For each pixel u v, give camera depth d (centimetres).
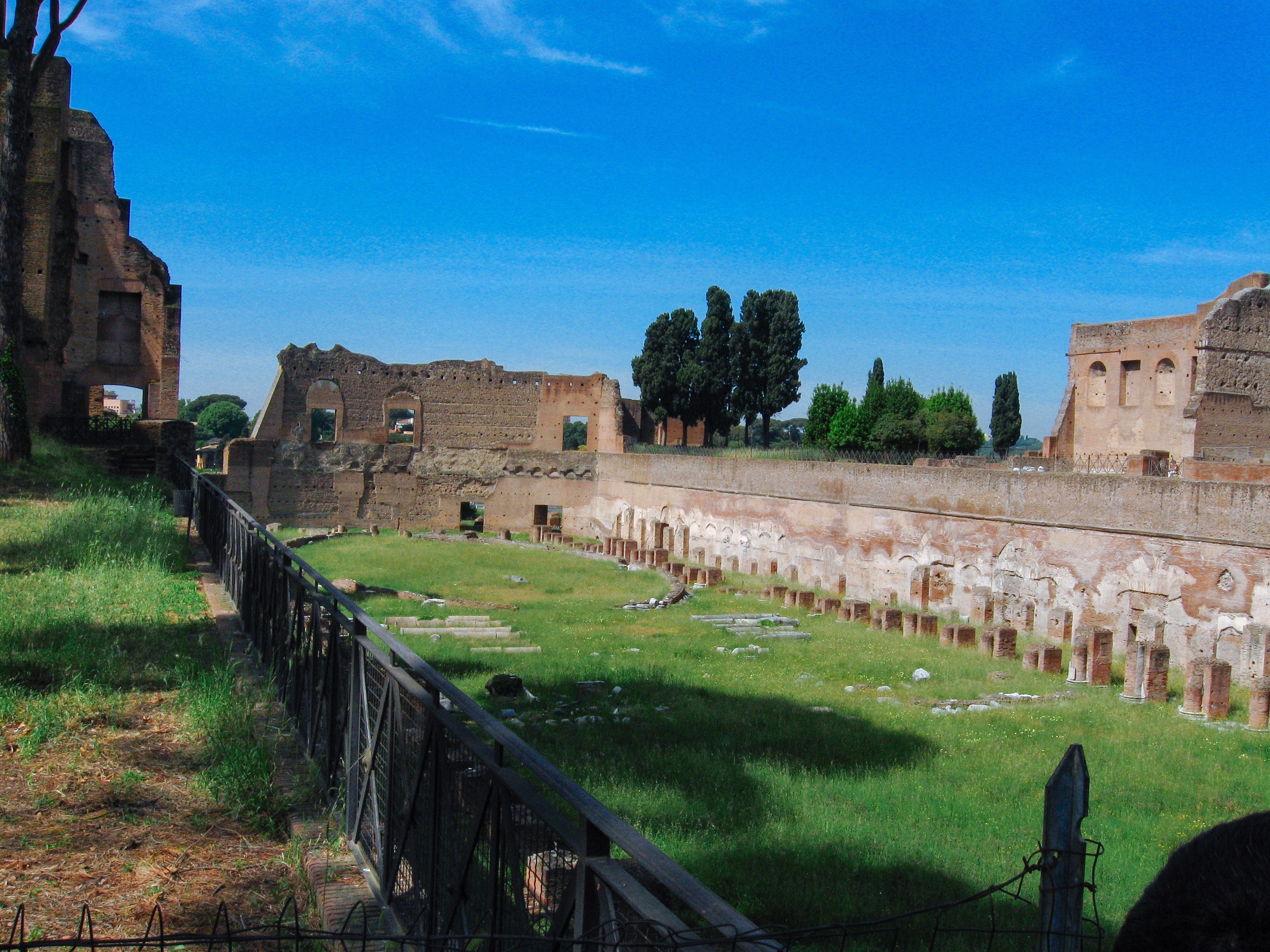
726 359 5984
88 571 1355
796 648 2172
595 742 1316
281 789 695
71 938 475
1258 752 1445
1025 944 787
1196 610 2141
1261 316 3800
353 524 5103
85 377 3500
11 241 2302
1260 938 158
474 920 465
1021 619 2509
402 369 5275
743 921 279
